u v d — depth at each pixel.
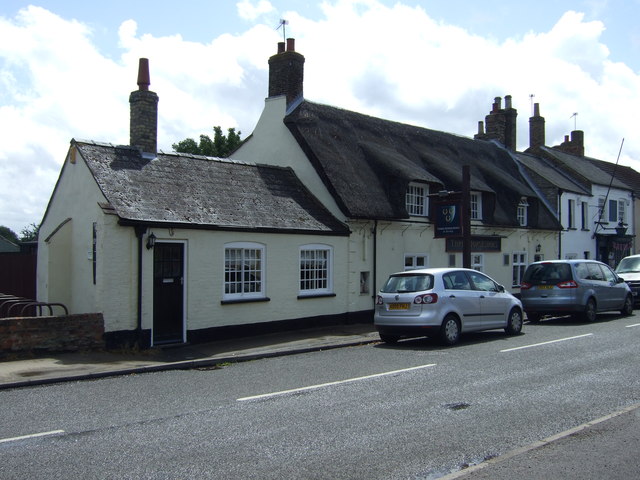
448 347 12.95
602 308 18.58
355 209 17.33
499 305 14.50
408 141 22.92
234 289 14.59
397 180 19.06
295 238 15.95
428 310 12.96
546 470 5.32
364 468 5.45
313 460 5.67
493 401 7.95
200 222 13.54
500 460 5.58
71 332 11.67
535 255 26.89
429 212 20.62
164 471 5.38
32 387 9.23
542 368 10.25
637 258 24.20
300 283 16.23
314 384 9.23
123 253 12.38
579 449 5.88
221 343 13.66
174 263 13.34
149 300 12.70
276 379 9.73
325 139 19.20
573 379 9.32
